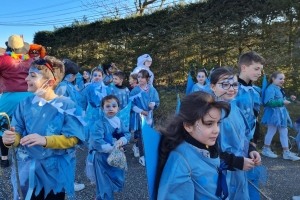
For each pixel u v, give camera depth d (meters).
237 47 8.87
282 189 3.73
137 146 5.25
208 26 9.30
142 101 5.17
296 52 7.57
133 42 10.86
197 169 1.64
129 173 4.41
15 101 3.80
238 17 8.77
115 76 5.50
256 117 2.95
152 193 1.62
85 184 3.93
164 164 1.68
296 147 5.49
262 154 5.18
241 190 2.37
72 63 3.75
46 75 2.13
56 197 2.19
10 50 3.88
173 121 1.72
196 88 5.20
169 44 10.10
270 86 4.84
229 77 2.29
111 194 3.05
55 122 2.09
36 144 1.92
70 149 2.19
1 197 3.41
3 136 1.91
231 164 2.08
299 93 7.55
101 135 3.04
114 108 3.17
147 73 5.25
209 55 9.32
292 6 7.55
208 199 1.65
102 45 12.53
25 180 2.08
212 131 1.64
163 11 10.48
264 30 8.30
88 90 5.16
